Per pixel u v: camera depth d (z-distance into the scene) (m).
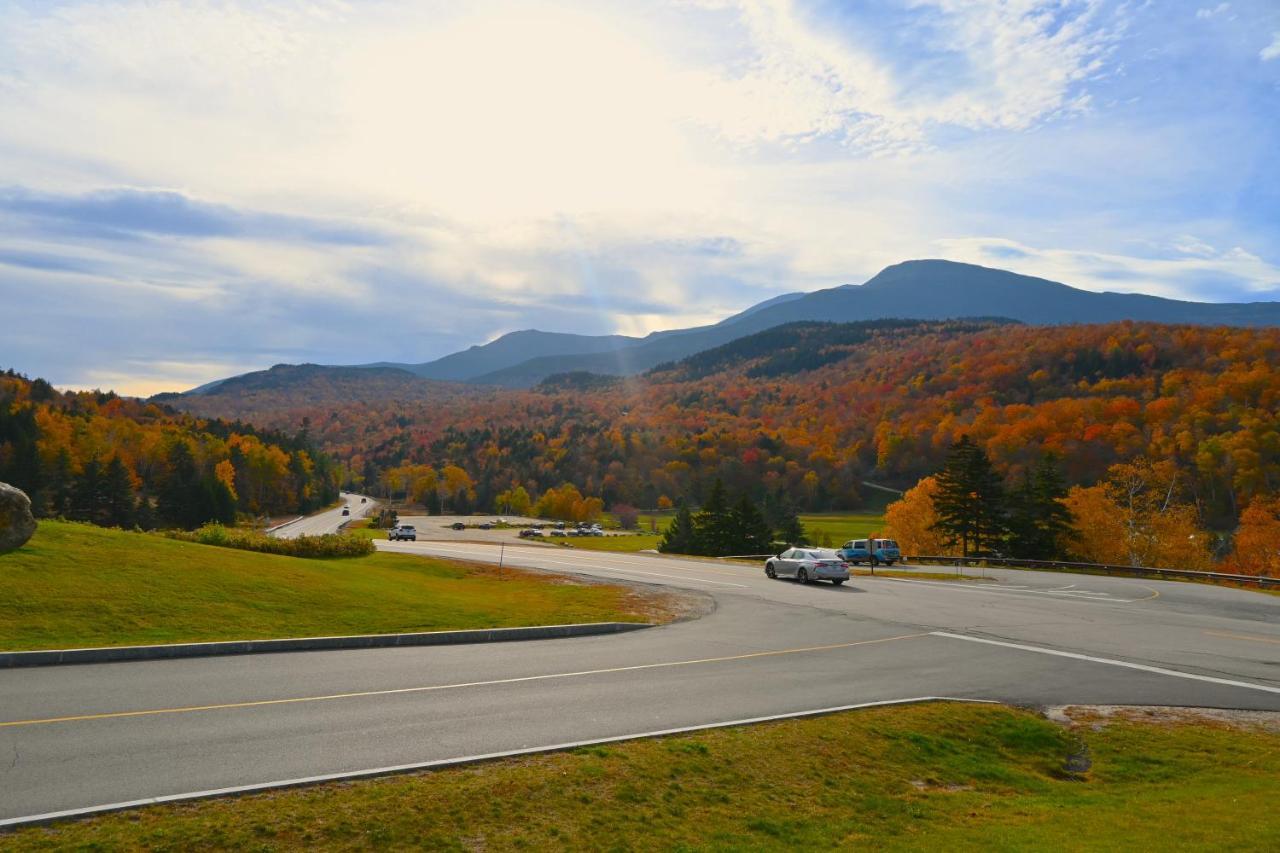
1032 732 11.72
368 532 98.12
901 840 7.90
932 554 73.50
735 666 15.05
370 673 13.11
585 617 19.86
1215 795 9.38
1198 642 19.03
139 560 19.30
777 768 9.59
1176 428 94.50
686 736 10.29
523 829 7.48
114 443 121.38
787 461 149.75
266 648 14.52
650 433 195.75
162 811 7.23
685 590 28.09
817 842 7.77
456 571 32.19
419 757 9.02
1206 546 70.31
